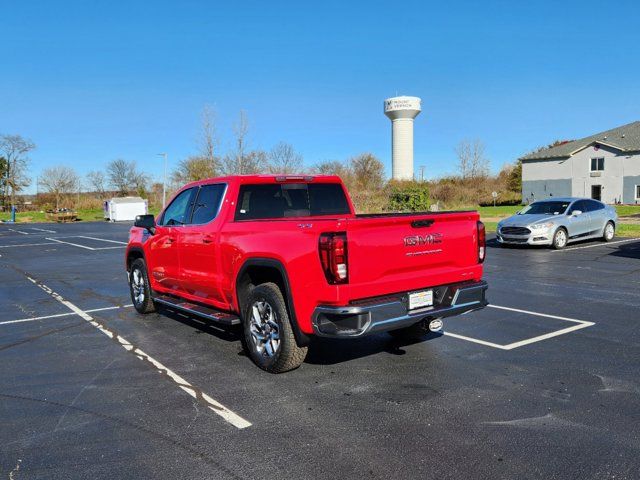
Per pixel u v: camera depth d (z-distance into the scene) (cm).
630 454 337
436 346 579
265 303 496
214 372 510
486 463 329
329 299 426
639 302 788
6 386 482
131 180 8294
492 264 1223
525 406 414
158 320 739
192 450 355
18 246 2139
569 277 1023
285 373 501
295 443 361
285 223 463
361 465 329
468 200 4959
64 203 7162
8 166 6956
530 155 5775
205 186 615
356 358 543
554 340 595
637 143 4947
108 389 471
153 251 707
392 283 451
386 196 3469
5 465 339
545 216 1543
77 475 326
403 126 8231
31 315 793
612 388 448
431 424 385
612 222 1692
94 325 717
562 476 312
